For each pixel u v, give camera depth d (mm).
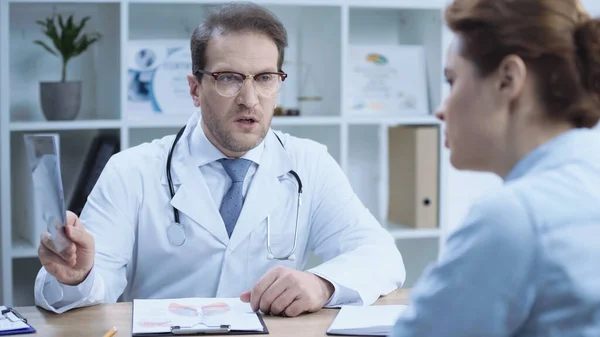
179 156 1937
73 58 2908
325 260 2035
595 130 937
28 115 2887
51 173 1297
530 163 888
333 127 2943
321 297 1594
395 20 3246
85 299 1580
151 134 3033
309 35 3055
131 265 1923
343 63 2854
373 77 3035
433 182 2990
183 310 1532
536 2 872
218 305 1582
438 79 3012
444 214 2998
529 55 866
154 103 2799
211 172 1935
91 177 2746
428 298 871
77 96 2732
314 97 3041
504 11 876
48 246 1498
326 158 2109
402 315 915
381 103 3035
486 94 898
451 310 846
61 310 1554
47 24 2725
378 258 1810
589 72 872
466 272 838
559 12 871
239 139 1839
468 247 842
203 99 1859
